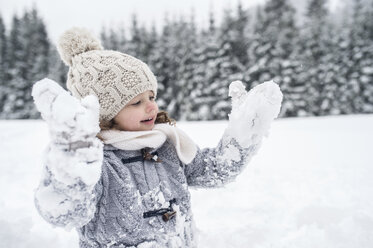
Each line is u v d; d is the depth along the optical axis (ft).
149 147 4.91
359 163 13.76
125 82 4.99
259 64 79.00
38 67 108.47
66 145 3.05
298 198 9.46
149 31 104.01
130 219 4.44
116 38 110.63
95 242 4.41
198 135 24.14
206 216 8.75
